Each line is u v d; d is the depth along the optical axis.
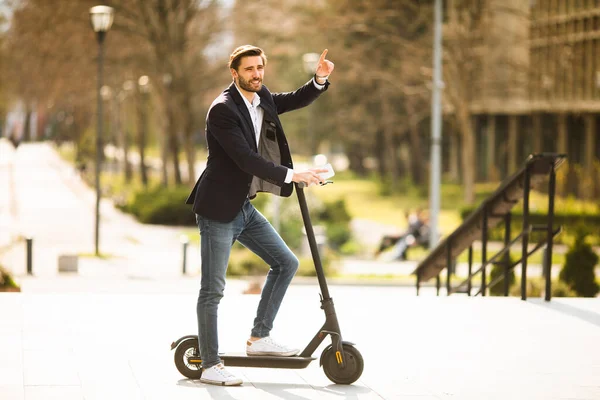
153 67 52.28
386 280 25.11
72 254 25.39
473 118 78.12
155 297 11.04
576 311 10.34
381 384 7.03
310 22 56.75
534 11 61.12
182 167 101.12
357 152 93.81
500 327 9.35
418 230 36.47
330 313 6.98
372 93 72.56
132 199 51.62
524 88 61.53
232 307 10.32
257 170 6.50
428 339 8.73
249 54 6.55
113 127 85.19
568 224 40.25
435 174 34.62
